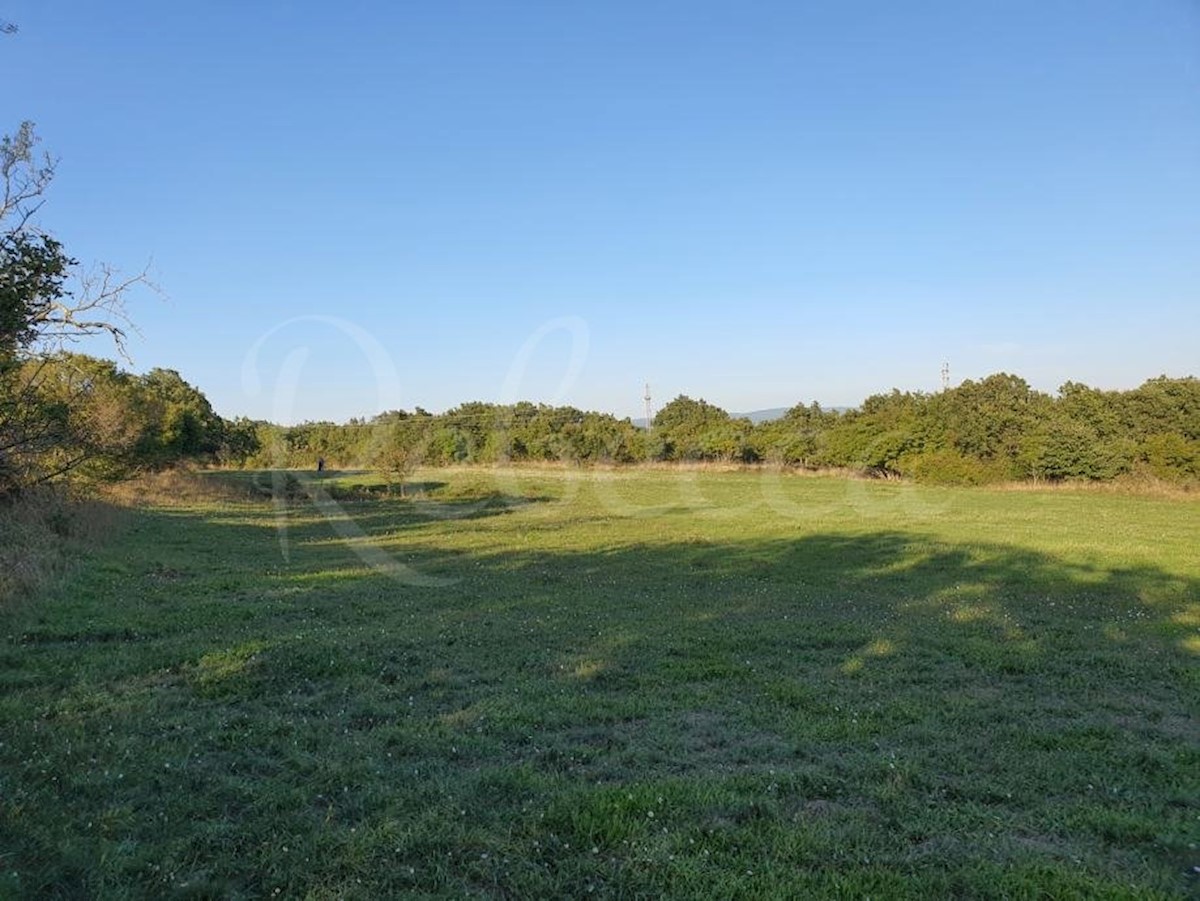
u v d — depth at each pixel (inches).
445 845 166.7
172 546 693.3
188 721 245.4
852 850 167.2
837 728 249.0
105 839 165.5
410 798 190.1
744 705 274.2
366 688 290.0
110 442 714.8
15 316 393.1
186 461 1509.6
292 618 412.2
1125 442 1562.5
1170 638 387.2
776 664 333.7
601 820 175.2
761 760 223.5
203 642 346.6
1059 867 159.9
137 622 378.9
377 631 380.2
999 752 231.1
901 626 410.3
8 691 270.8
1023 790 203.9
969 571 620.4
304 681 296.5
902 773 211.2
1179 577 582.6
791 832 172.7
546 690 289.1
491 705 268.2
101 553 589.6
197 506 1139.3
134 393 973.8
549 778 203.6
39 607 393.7
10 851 160.1
